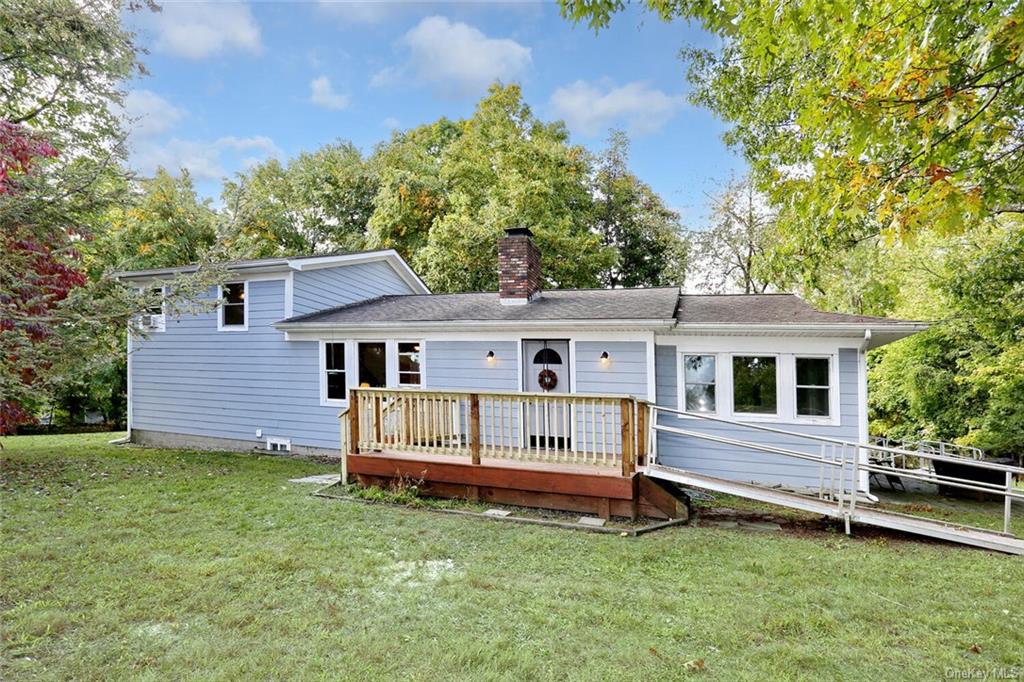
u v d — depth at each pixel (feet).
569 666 10.35
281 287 36.52
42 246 25.54
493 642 11.18
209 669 10.03
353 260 42.24
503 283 34.58
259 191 82.23
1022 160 10.27
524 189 56.18
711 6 15.44
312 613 12.42
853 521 20.21
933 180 9.96
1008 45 7.91
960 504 27.30
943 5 9.28
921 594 14.11
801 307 30.27
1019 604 13.53
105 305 24.02
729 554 17.15
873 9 10.28
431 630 11.70
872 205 11.84
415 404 25.16
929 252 44.04
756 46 14.17
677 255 73.26
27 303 22.49
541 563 16.03
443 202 66.85
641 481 21.11
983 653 11.06
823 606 13.30
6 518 19.34
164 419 40.78
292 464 31.94
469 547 17.33
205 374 39.27
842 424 26.86
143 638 11.15
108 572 14.53
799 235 24.59
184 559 15.65
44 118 38.73
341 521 19.92
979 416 41.19
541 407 30.81
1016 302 36.19
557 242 57.41
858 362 26.71
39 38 29.25
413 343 33.73
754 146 35.55
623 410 21.09
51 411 62.80
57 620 11.73
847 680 10.00
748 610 12.93
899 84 9.28
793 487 27.25
